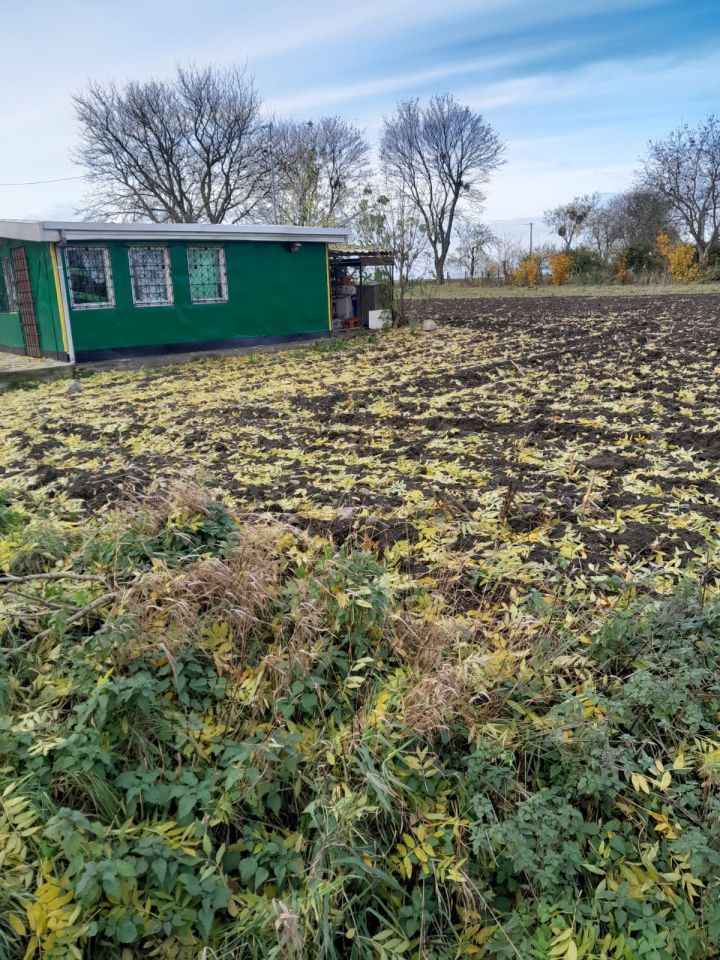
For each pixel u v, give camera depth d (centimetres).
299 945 184
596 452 562
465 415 715
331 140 3669
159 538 344
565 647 283
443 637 281
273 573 310
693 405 699
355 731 245
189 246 1278
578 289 2870
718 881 199
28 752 226
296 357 1293
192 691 266
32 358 1298
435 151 4238
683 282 2869
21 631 298
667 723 244
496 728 247
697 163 3030
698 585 316
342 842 209
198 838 217
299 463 579
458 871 210
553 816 215
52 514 451
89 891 192
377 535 408
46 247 1157
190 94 3180
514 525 421
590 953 191
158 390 988
